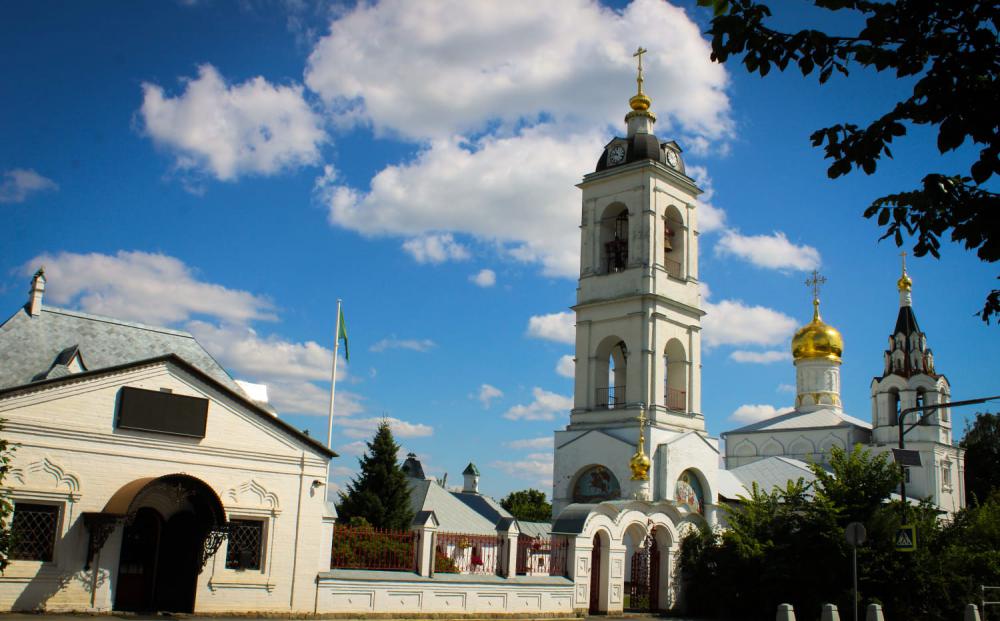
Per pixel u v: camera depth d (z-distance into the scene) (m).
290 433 30.22
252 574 28.80
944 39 9.95
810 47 10.61
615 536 38.66
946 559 37.97
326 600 29.89
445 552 38.75
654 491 45.59
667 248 51.28
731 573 40.41
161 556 27.94
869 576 37.38
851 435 73.25
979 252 10.76
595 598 38.06
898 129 10.52
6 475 24.56
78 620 24.25
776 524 40.56
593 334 50.06
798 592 38.56
